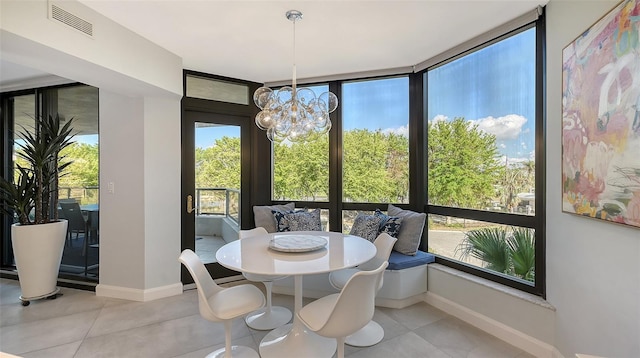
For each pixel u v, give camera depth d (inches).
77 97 134.3
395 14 87.0
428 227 126.9
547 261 82.0
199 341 90.1
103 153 121.6
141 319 103.2
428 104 127.0
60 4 75.5
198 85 135.2
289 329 93.8
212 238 139.5
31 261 113.4
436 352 84.0
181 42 105.3
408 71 129.3
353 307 62.7
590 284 64.6
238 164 146.9
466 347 86.4
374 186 139.6
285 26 93.8
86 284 128.6
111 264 121.8
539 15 84.4
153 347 86.8
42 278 115.6
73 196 134.2
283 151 152.8
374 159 139.5
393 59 121.3
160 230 121.6
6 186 114.4
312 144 148.9
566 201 71.5
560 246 75.8
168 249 123.5
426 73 127.7
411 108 131.2
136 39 98.4
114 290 121.0
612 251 58.1
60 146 123.2
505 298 90.0
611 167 55.5
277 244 84.3
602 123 57.9
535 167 88.4
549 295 81.1
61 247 122.0
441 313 107.3
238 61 122.7
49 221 122.2
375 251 81.8
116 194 120.6
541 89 86.1
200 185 136.3
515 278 93.7
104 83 103.1
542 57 85.5
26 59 81.3
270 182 153.3
